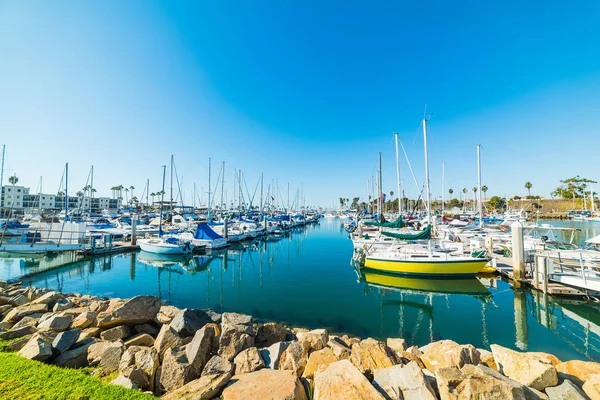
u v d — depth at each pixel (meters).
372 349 6.41
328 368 5.36
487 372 5.09
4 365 5.73
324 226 74.75
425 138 25.52
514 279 17.09
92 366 6.51
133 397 4.86
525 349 9.91
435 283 17.94
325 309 13.80
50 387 5.02
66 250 24.22
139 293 16.33
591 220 65.50
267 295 16.03
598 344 10.27
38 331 7.86
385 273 19.70
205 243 30.47
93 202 111.06
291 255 29.84
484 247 23.08
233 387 5.19
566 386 5.19
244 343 7.18
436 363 6.62
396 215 50.81
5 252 21.48
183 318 8.35
